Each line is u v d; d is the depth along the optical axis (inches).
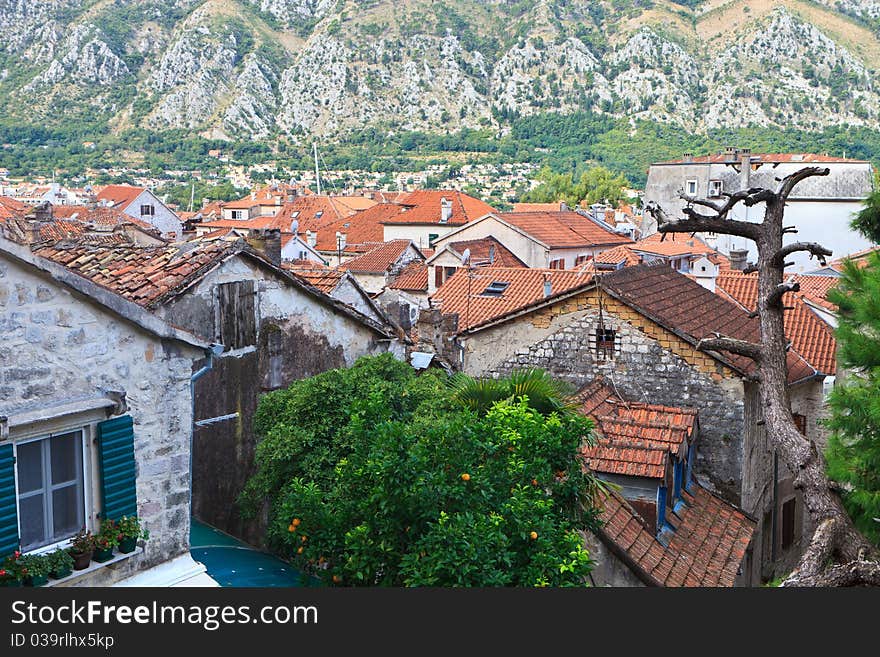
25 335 367.6
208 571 556.7
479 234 2605.8
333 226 3639.3
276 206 4845.0
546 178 6727.4
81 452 390.0
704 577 629.0
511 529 433.1
